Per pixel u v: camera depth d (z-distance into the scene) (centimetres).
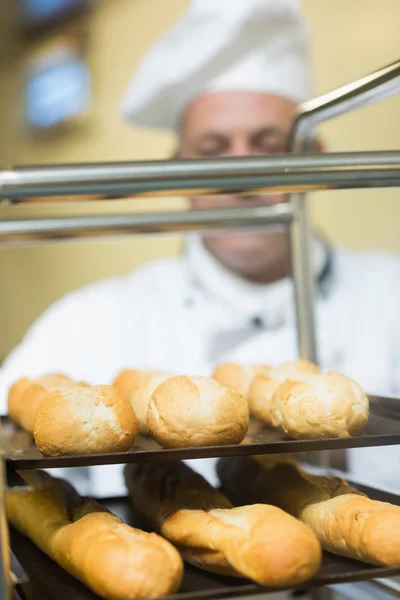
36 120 201
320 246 176
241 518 53
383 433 60
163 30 185
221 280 180
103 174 54
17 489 69
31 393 71
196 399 59
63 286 195
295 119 85
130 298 188
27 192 54
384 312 176
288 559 49
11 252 195
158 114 173
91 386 61
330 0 176
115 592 49
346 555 56
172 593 50
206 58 163
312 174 58
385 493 67
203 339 183
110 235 96
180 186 56
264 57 163
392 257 178
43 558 61
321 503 60
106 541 51
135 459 53
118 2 188
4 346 196
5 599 50
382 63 177
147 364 185
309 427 59
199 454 53
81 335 187
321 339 175
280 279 178
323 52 177
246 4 156
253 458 72
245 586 51
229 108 168
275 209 97
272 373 71
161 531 59
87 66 193
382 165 59
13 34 198
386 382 176
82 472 103
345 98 73
